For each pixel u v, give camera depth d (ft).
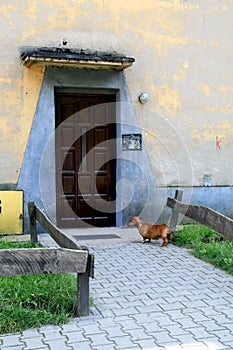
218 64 28.25
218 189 28.50
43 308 13.98
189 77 27.71
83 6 25.44
